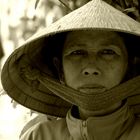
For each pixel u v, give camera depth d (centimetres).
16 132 633
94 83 234
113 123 242
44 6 354
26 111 343
